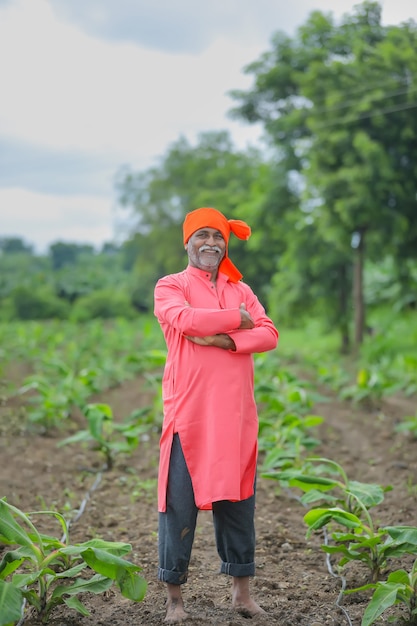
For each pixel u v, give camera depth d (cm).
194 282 414
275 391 1029
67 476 768
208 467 388
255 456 405
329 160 1984
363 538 454
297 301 2327
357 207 1919
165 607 426
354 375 1734
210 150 5756
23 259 7056
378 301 2584
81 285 5281
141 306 5603
